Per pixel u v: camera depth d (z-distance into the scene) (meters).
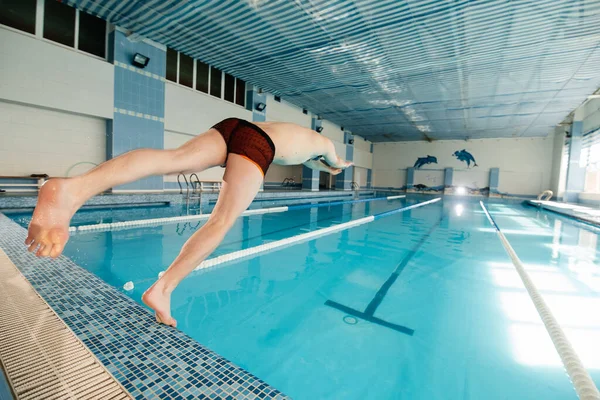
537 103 10.91
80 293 1.83
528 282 2.79
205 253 1.24
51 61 6.05
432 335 1.91
